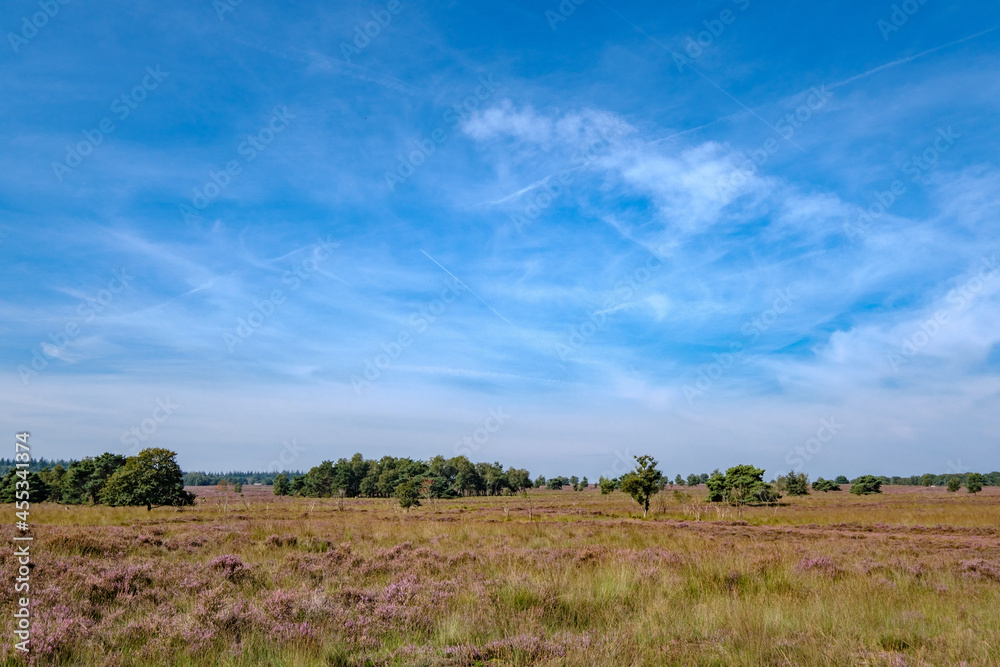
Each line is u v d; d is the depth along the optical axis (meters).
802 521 37.38
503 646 6.96
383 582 11.70
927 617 8.88
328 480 126.62
